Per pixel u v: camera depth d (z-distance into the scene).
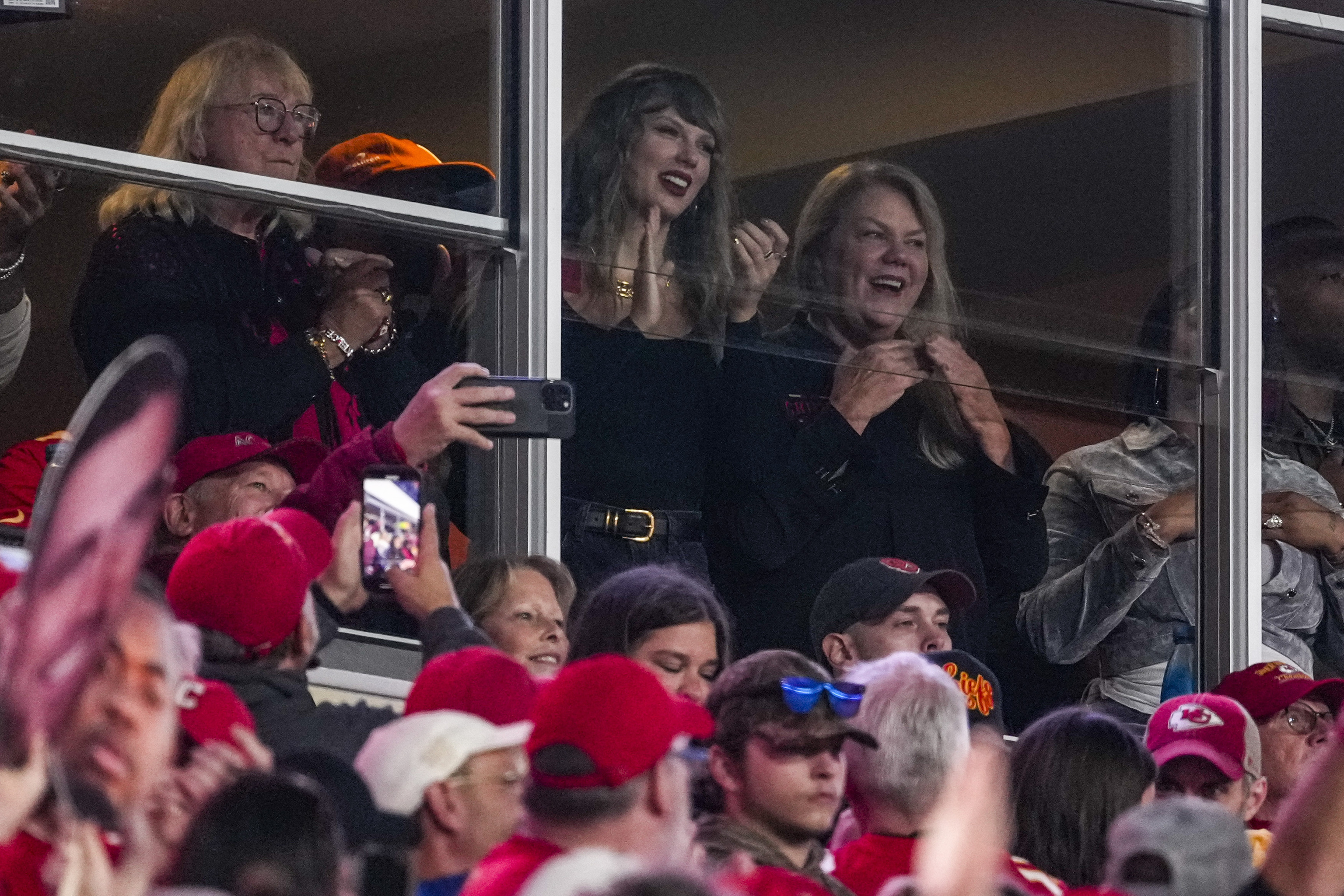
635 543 18.88
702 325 18.28
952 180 19.23
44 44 15.84
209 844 8.64
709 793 13.43
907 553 20.03
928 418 20.27
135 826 9.40
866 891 12.63
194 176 16.38
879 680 13.05
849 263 18.81
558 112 17.48
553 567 16.00
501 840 11.23
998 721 17.00
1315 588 21.41
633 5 17.88
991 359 19.53
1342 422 21.34
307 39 16.72
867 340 18.94
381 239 17.27
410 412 15.22
